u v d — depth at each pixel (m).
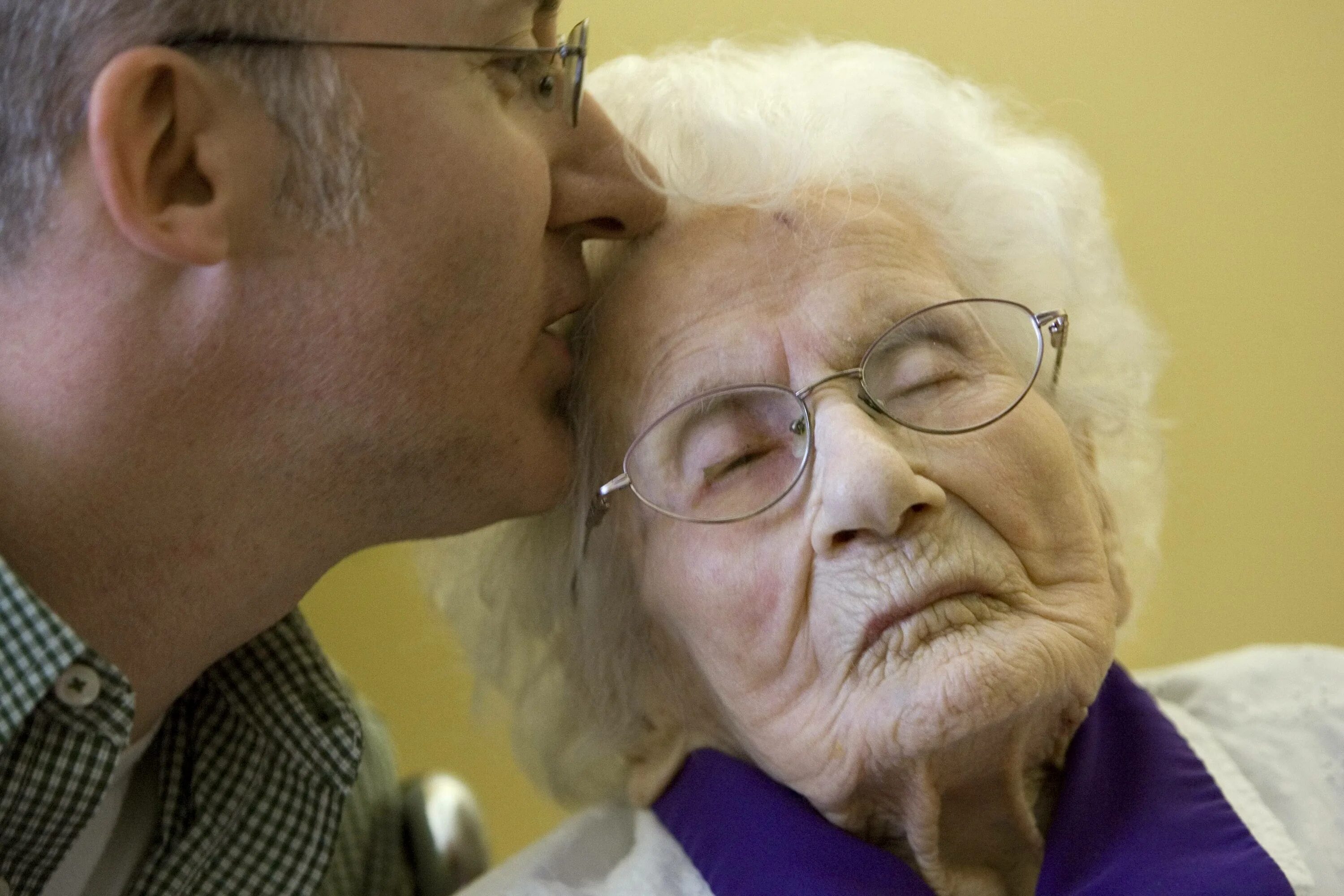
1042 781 1.12
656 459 1.09
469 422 1.04
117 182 0.87
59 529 0.96
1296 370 2.17
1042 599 1.01
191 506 0.98
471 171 0.96
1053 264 1.20
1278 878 1.00
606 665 1.24
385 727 1.48
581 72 1.05
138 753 1.19
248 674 1.24
